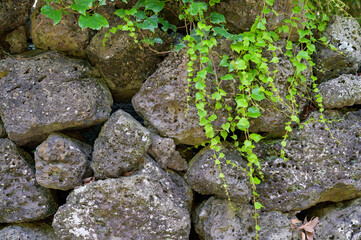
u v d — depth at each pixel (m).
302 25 2.20
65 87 2.11
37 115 2.08
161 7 1.99
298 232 2.17
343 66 2.32
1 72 2.11
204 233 2.19
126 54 2.16
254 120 2.14
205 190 2.16
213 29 1.94
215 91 2.08
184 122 2.12
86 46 2.20
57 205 2.21
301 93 2.20
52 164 2.04
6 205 2.08
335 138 2.17
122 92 2.35
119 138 2.00
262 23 1.93
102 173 2.05
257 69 2.02
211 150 2.13
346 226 2.13
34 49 2.30
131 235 2.00
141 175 2.01
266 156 2.24
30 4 2.19
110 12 2.15
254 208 2.16
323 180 2.16
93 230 2.00
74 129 2.25
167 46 2.23
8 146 2.12
